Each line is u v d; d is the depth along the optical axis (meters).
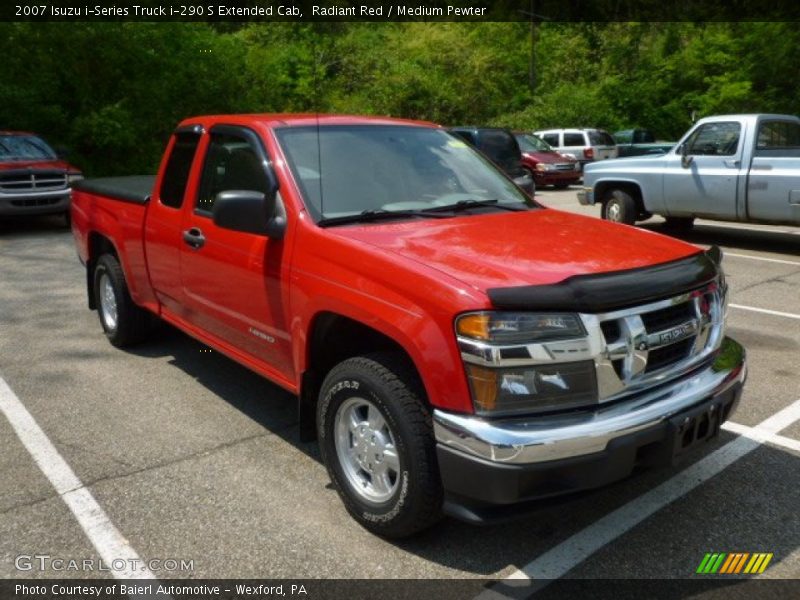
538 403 2.83
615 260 3.23
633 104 36.75
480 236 3.54
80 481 3.84
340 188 3.91
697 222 13.48
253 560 3.17
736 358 3.44
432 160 4.39
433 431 3.00
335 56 36.66
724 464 3.95
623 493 3.68
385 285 3.13
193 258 4.54
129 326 5.82
